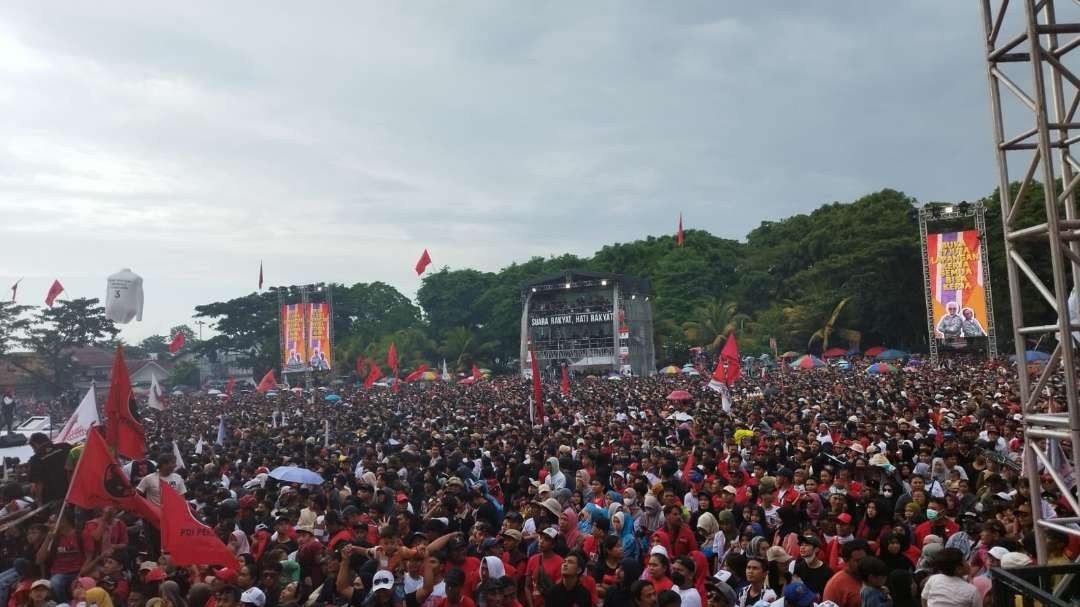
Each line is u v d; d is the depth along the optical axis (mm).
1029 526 9375
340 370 89312
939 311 48719
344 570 8633
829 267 74562
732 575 8672
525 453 17312
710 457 14383
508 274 109000
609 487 14586
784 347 76812
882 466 12234
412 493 13656
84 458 9250
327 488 13461
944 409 21406
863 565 7316
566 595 7773
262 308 92625
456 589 7410
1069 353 6105
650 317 81250
